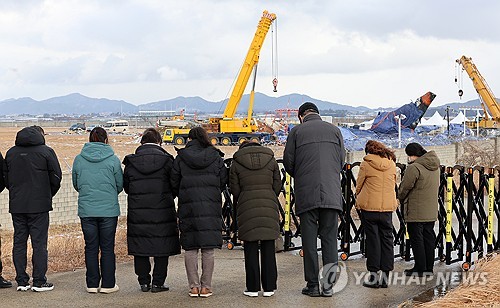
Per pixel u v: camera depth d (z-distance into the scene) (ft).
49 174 24.72
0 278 25.57
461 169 30.22
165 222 24.18
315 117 24.58
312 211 23.91
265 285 24.09
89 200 24.30
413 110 170.60
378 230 25.49
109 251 24.67
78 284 26.22
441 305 22.18
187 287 25.70
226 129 187.73
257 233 23.41
